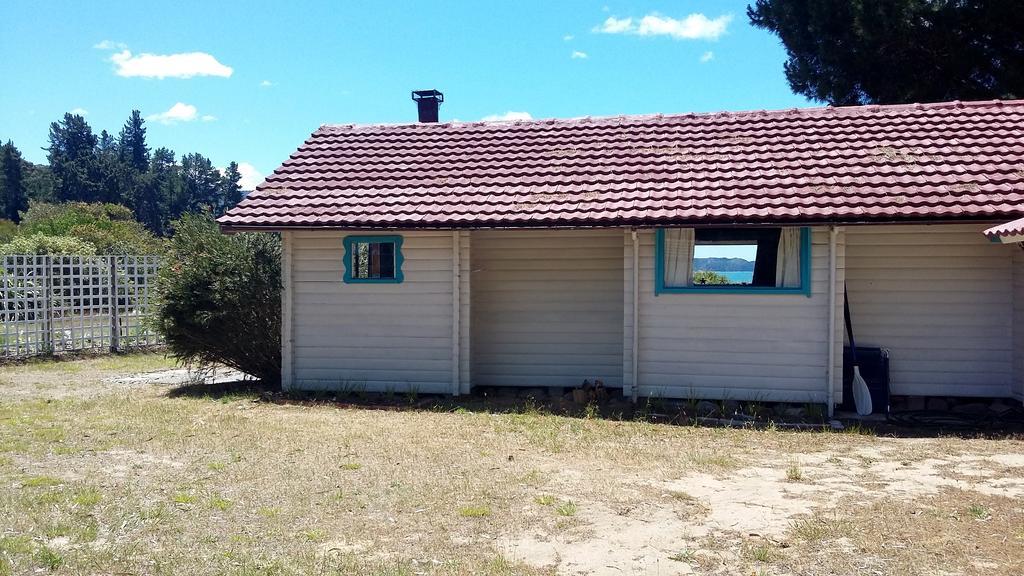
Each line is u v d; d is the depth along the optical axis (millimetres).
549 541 5789
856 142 12453
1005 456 8375
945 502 6594
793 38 23375
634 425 10141
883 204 10648
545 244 13023
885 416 10844
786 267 11180
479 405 11656
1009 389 11305
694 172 12195
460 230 12031
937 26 20109
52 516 6246
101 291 18953
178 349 13492
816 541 5684
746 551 5520
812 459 8305
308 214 12320
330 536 5891
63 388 13539
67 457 8219
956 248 11438
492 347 13195
